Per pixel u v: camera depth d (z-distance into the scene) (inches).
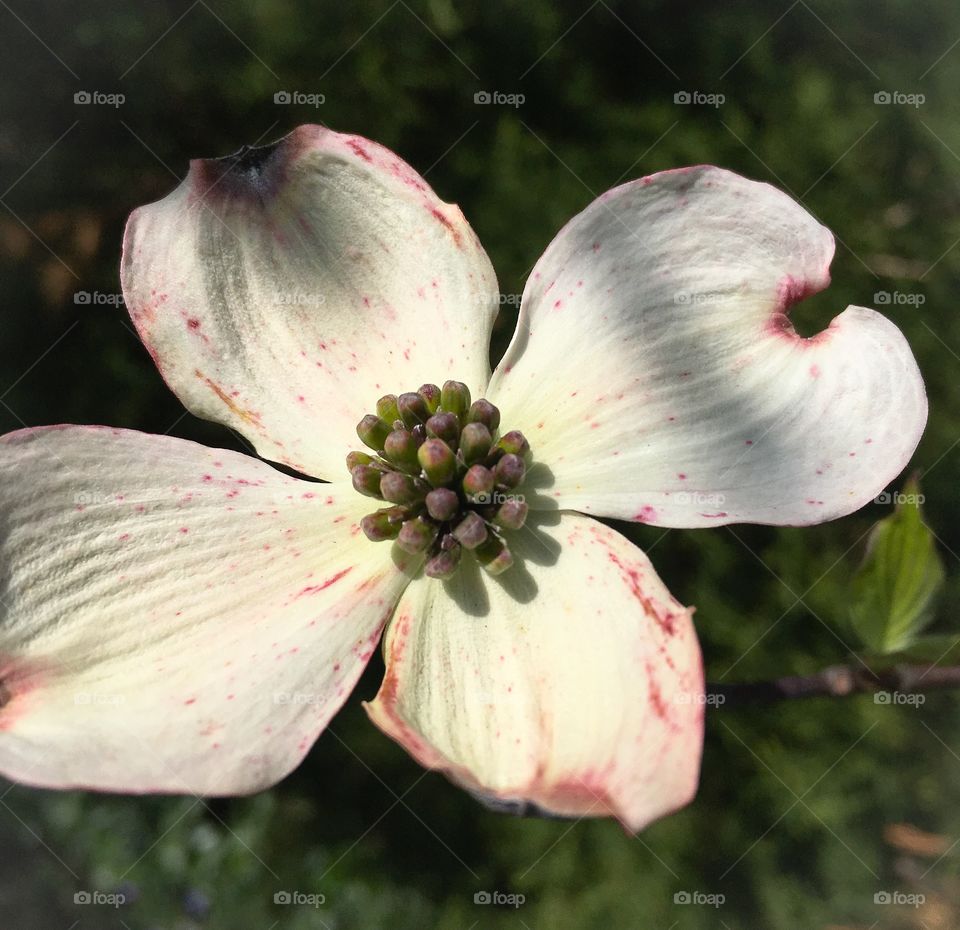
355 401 3.5
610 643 2.8
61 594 3.0
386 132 7.5
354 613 3.1
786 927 7.0
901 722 7.4
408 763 7.1
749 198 3.2
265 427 3.4
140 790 2.6
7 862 6.7
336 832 7.0
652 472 3.2
